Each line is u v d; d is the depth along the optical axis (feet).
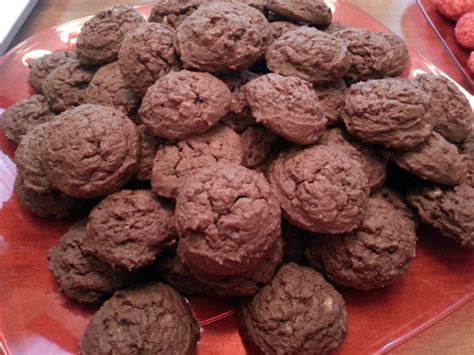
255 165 0.74
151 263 0.67
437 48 1.26
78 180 0.67
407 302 0.74
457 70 1.20
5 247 0.77
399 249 0.70
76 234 0.72
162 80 0.70
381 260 0.69
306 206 0.65
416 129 0.72
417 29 1.32
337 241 0.70
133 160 0.70
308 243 0.73
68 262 0.70
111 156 0.67
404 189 0.80
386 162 0.77
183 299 0.69
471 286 0.75
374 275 0.69
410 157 0.73
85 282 0.69
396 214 0.74
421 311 0.73
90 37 0.85
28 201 0.79
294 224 0.67
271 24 0.88
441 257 0.79
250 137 0.75
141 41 0.75
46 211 0.79
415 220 0.79
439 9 1.32
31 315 0.69
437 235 0.81
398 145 0.72
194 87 0.69
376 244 0.69
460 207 0.74
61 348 0.66
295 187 0.67
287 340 0.63
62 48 1.09
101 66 0.87
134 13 0.88
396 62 0.97
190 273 0.70
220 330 0.70
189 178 0.65
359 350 0.68
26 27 1.28
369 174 0.75
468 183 0.78
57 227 0.80
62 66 0.91
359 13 1.18
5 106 0.97
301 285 0.67
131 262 0.65
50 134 0.69
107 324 0.63
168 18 0.88
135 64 0.75
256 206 0.60
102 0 1.37
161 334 0.62
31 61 1.01
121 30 0.85
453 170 0.74
